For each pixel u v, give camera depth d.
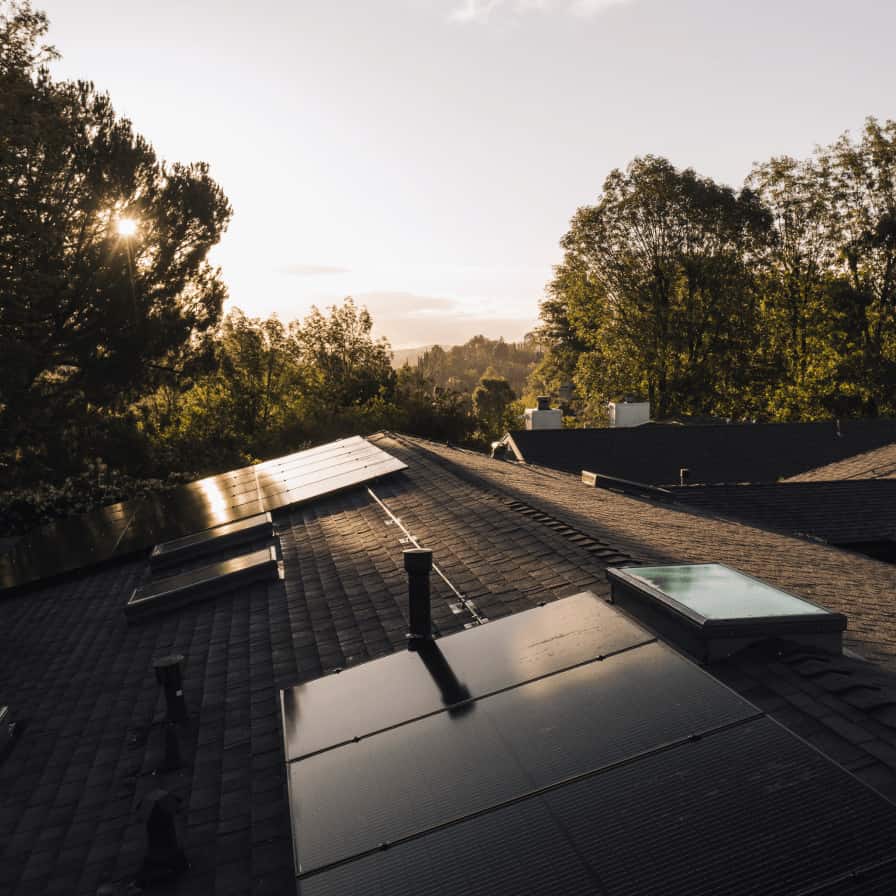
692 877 2.55
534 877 2.73
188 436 44.66
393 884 2.88
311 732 4.56
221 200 32.88
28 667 9.46
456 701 4.35
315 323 64.12
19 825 5.80
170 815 4.67
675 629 5.11
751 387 51.97
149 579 12.35
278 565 10.88
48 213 25.55
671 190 45.66
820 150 48.66
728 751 3.20
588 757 3.39
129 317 29.03
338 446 20.12
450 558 9.06
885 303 48.69
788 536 14.61
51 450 29.14
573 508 12.01
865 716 3.96
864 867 2.44
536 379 85.56
